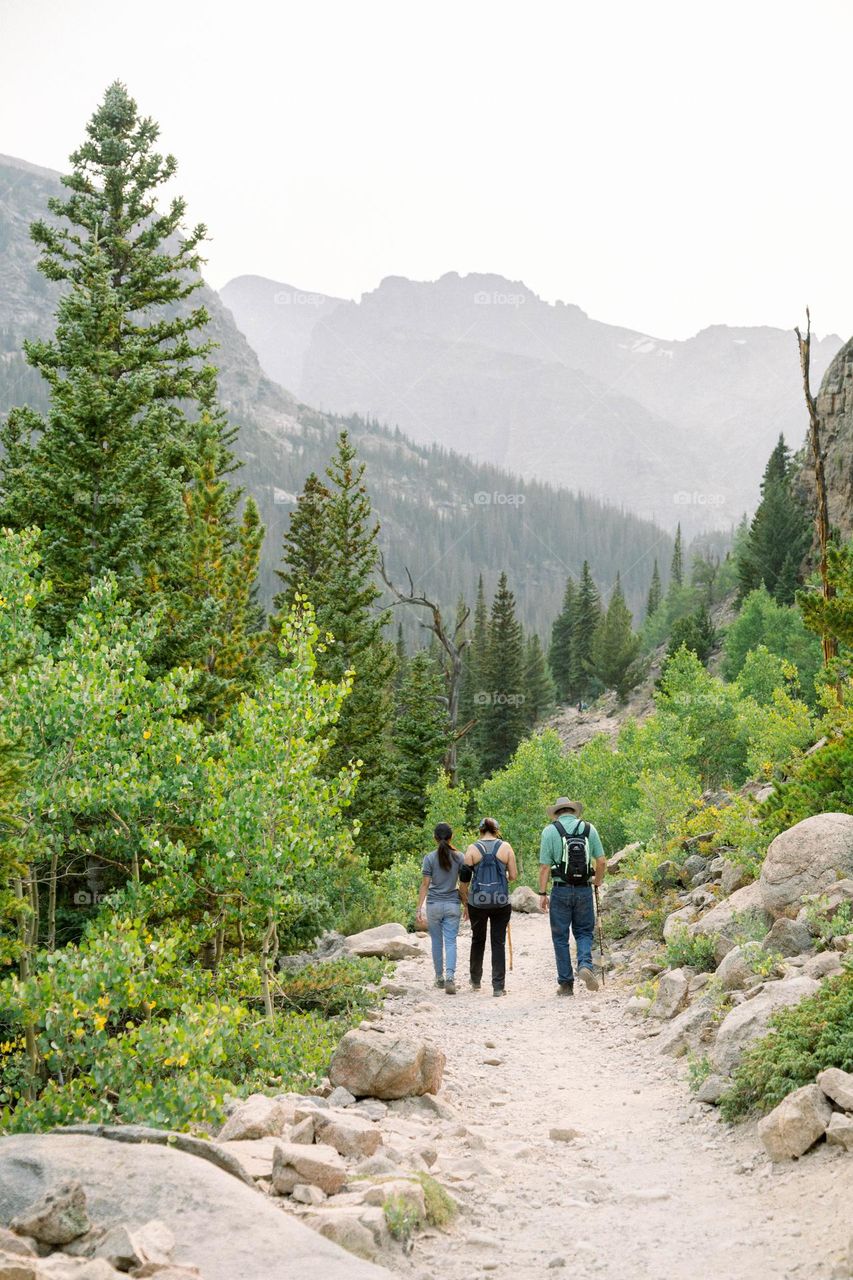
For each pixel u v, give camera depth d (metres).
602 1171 6.31
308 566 36.66
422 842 38.06
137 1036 6.81
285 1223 4.46
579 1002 11.73
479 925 12.96
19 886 9.88
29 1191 4.64
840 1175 5.43
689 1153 6.50
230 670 17.64
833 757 12.46
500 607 96.19
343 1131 6.00
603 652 122.75
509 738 95.00
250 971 9.95
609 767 36.34
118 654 11.31
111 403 17.11
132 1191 4.63
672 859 15.52
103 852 12.09
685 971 10.70
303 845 10.16
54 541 16.66
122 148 25.84
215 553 18.20
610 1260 4.88
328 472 35.47
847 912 8.95
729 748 41.78
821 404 87.62
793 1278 4.45
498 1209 5.63
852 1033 6.47
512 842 38.91
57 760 10.37
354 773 10.78
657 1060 8.82
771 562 94.06
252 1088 7.67
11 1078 8.39
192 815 10.94
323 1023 9.59
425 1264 4.80
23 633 10.95
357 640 34.62
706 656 100.81
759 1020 7.52
